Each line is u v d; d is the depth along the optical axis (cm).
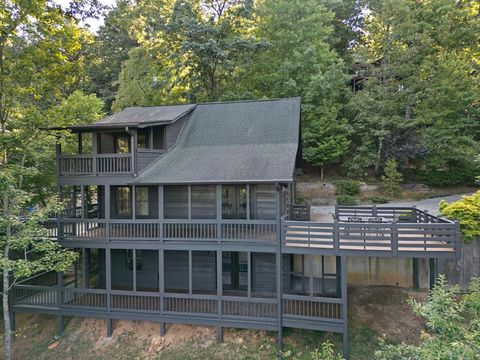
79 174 1232
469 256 1181
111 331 1193
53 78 1508
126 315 1168
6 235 1067
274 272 1288
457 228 955
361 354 1004
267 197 1278
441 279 657
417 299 1173
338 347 1039
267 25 2534
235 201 1305
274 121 1489
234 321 1084
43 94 1527
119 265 1420
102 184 1216
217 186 1119
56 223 1281
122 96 2678
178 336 1148
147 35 2589
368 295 1226
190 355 1067
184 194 1349
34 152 1130
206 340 1119
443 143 2205
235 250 1098
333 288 1288
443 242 1064
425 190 2336
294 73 2384
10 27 1296
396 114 2358
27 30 1334
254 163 1198
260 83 2497
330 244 1026
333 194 2333
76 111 1725
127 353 1106
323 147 2328
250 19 2547
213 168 1198
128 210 1420
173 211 1362
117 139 1440
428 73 2317
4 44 1324
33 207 1653
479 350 501
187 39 2381
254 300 1075
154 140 1423
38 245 1071
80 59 1647
